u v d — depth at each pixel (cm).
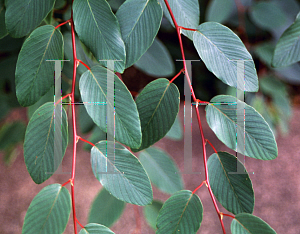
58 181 151
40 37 71
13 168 158
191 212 71
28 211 69
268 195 158
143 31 71
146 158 79
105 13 71
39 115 70
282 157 173
